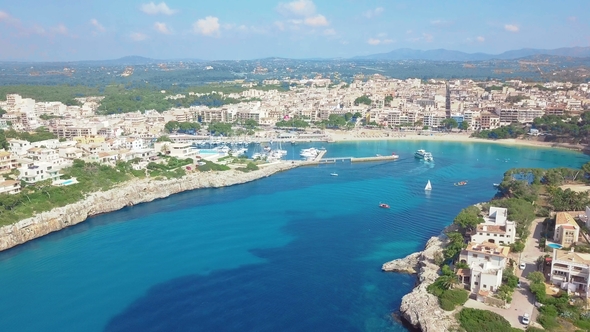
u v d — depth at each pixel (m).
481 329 144.38
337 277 197.50
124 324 166.75
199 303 179.00
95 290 191.25
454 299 161.75
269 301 179.12
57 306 179.88
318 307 174.62
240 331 161.00
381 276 197.75
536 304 159.00
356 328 161.62
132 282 197.12
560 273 171.00
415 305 163.62
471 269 170.62
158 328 163.88
